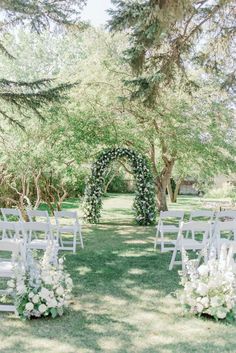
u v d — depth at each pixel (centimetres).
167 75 822
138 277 600
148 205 1221
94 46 1280
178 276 608
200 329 408
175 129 1275
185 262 466
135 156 1236
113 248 834
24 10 809
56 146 1232
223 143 1330
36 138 1181
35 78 1658
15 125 956
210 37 873
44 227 591
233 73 941
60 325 413
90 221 1239
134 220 1348
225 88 970
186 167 1582
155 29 653
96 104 1255
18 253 442
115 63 1218
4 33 951
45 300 428
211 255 455
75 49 1972
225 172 1456
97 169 1242
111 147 1327
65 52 1984
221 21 838
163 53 805
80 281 575
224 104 1297
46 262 450
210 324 421
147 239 952
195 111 1283
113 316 441
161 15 606
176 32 789
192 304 443
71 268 653
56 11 852
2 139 1105
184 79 897
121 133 1325
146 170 1230
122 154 1236
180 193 3612
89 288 542
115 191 3266
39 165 1177
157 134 1307
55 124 1183
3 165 1250
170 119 1263
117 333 394
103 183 1249
